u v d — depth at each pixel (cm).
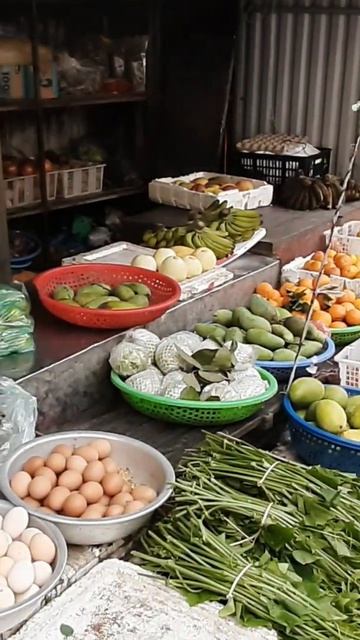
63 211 488
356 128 472
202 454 174
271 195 395
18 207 430
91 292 223
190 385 193
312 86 480
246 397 192
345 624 137
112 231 485
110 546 152
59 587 142
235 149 474
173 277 253
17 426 171
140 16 489
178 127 492
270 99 498
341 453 183
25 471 161
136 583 145
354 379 225
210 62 472
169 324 240
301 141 453
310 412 193
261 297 263
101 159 478
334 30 461
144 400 195
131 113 505
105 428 198
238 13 464
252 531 154
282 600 139
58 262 458
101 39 477
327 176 400
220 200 360
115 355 205
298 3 468
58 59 447
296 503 157
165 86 493
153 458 170
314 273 303
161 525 155
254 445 211
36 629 132
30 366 195
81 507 152
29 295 243
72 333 216
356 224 373
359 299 286
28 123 464
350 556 148
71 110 488
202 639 133
